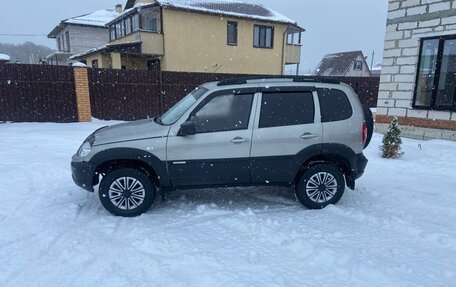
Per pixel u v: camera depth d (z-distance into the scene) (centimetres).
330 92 454
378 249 336
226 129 427
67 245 343
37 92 1141
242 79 450
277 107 438
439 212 440
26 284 279
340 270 298
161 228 385
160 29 2267
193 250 332
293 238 357
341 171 471
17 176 558
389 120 1036
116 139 417
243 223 394
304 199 451
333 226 392
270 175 443
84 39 3188
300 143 439
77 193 501
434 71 920
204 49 2391
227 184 444
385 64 1027
